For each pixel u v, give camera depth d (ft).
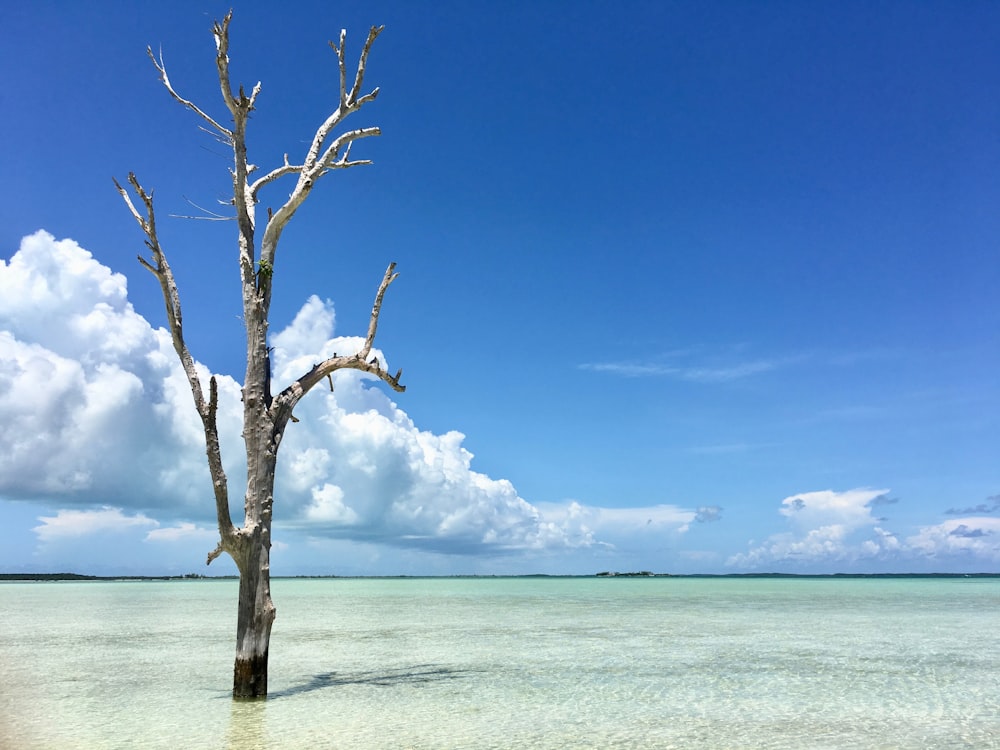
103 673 69.72
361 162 60.29
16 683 63.72
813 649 88.02
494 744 41.19
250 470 53.42
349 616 153.69
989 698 55.62
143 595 288.71
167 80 55.01
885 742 41.75
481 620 140.26
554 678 65.41
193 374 52.54
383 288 60.39
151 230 52.26
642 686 61.05
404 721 47.26
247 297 54.95
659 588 383.45
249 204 57.93
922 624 125.08
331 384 59.62
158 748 40.34
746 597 244.42
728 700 54.80
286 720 47.32
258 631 53.83
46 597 266.57
